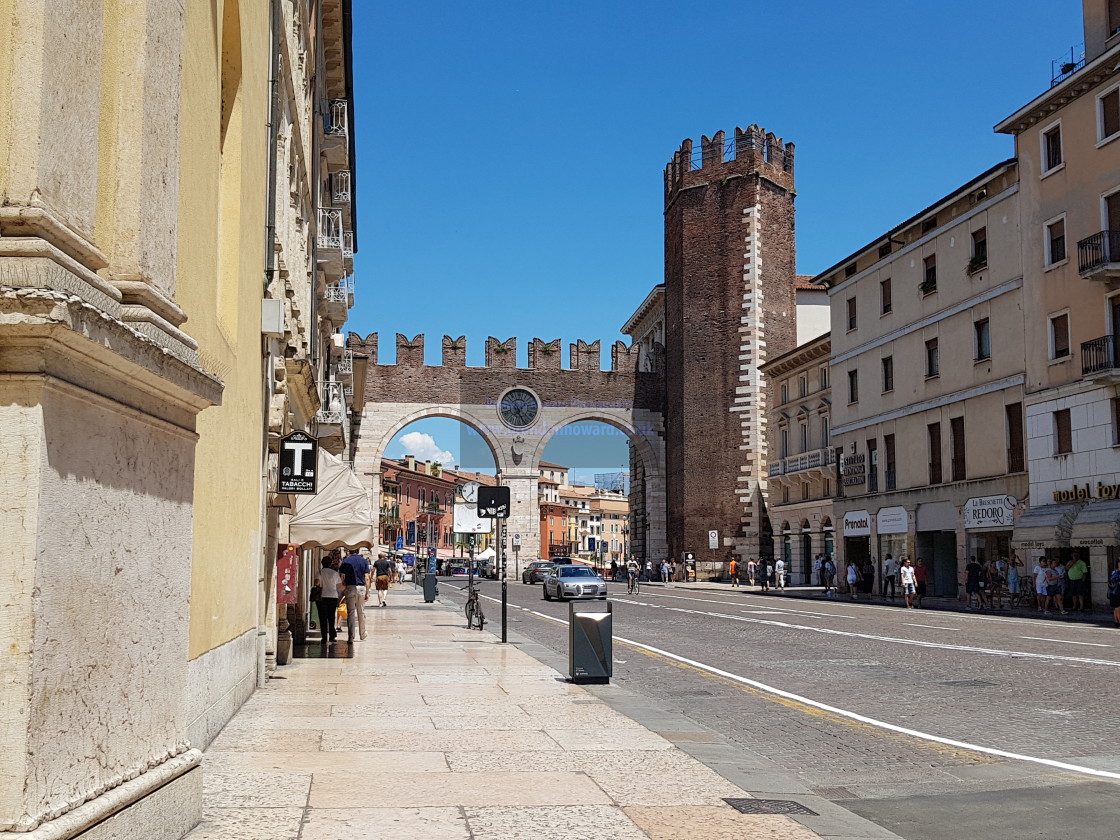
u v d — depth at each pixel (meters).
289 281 16.73
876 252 47.47
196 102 6.84
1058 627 24.69
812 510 56.47
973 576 35.19
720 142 69.56
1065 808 7.01
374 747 8.44
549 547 155.25
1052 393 34.59
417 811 6.18
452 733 9.20
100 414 4.47
